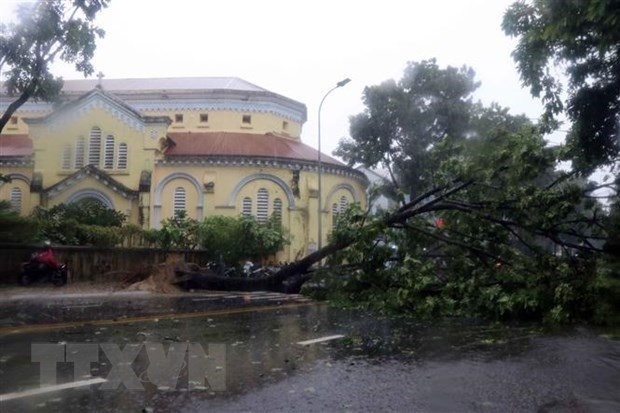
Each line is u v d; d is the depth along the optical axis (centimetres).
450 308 1316
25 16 1650
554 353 856
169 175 3378
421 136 3569
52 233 1995
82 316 1189
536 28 1062
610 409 583
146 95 3872
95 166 3294
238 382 661
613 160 1223
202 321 1173
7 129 3956
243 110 3884
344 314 1347
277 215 3172
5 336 930
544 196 1390
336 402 592
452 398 614
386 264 1532
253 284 1788
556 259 1337
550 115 1202
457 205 1516
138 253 2166
